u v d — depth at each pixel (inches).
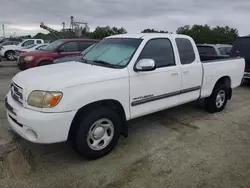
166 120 204.2
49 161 137.1
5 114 204.7
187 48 187.5
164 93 168.9
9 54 729.6
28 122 119.1
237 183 120.6
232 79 232.7
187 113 222.7
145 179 122.6
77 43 415.8
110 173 127.1
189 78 185.5
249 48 339.3
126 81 144.6
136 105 152.9
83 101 126.5
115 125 142.9
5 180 119.3
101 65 154.8
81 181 120.3
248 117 215.0
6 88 308.2
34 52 402.0
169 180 122.1
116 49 165.5
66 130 123.5
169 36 176.2
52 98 118.6
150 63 145.2
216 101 220.7
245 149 155.2
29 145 152.9
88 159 138.3
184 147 156.4
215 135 175.8
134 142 162.2
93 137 135.6
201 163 137.7
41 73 140.6
